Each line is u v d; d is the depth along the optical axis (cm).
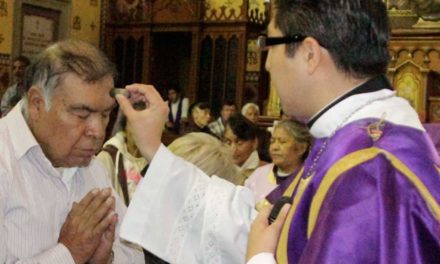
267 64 152
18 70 835
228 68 1076
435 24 821
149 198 207
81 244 194
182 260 206
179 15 1115
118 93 203
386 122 140
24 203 195
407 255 123
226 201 209
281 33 146
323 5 141
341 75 144
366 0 142
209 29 1090
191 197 209
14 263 190
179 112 1045
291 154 379
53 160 204
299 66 145
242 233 205
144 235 205
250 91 1073
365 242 124
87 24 1180
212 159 256
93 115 199
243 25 1058
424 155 134
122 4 1178
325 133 146
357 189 128
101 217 198
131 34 1169
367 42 141
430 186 130
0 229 186
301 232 137
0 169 192
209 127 863
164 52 1198
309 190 138
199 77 1096
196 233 208
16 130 201
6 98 823
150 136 206
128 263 229
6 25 1066
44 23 1124
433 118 812
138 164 368
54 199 205
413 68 828
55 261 190
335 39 141
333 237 125
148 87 206
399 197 127
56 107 195
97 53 200
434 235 125
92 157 213
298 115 152
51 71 194
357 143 136
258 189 380
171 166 209
